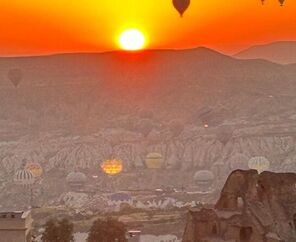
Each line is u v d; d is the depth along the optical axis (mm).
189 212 74312
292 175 73062
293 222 70188
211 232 72500
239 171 75500
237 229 70062
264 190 72500
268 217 69625
